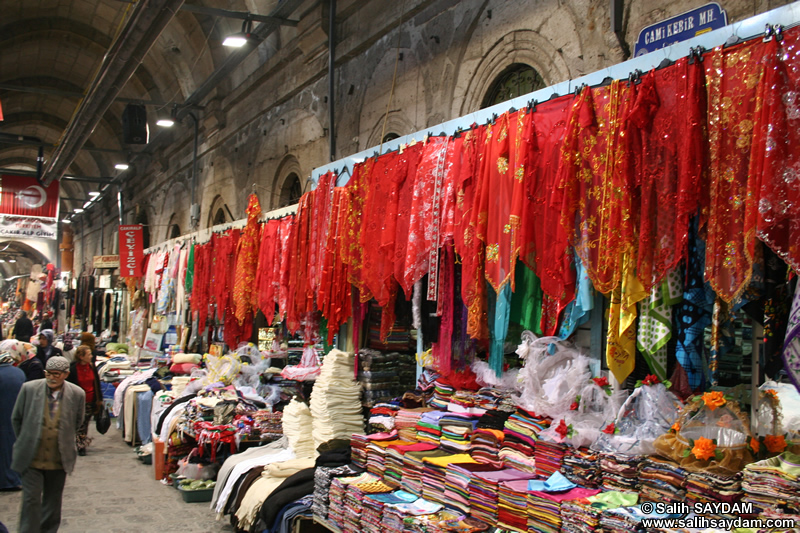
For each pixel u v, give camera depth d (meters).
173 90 16.05
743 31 2.40
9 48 16.55
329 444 4.89
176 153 17.34
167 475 6.99
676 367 2.79
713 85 2.41
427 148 3.94
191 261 10.09
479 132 3.55
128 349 14.93
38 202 21.83
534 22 5.36
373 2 7.84
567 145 2.91
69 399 4.87
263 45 11.01
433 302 4.06
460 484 3.23
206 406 6.38
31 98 22.34
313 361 6.29
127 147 21.67
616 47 4.52
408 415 4.12
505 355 3.80
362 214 4.63
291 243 6.22
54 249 39.84
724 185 2.34
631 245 2.63
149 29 8.93
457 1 6.35
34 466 4.76
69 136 15.79
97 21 15.86
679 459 2.52
